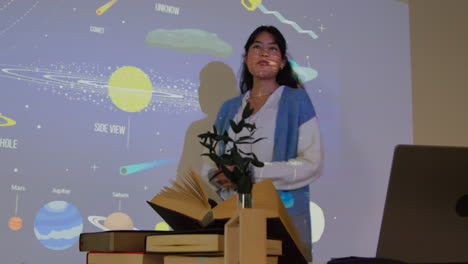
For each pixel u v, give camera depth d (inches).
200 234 28.0
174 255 29.5
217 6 111.6
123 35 102.9
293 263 34.8
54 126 95.2
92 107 98.7
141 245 31.9
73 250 94.4
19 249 90.2
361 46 124.3
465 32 139.0
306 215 111.0
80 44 99.0
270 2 116.2
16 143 91.8
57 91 96.2
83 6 100.0
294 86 115.3
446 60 135.2
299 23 118.2
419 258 39.3
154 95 104.2
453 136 132.7
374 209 120.3
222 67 110.4
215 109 108.8
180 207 33.6
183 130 105.8
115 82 101.2
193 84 107.7
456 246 39.0
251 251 25.8
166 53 106.2
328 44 120.5
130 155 100.9
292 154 112.0
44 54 95.8
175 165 104.2
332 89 119.4
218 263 27.9
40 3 96.3
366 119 122.3
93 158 97.7
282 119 112.1
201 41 109.3
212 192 104.0
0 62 92.1
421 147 37.5
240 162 30.5
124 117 101.3
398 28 129.6
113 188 98.7
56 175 94.3
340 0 123.3
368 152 121.4
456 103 134.6
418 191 38.5
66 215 94.4
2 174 90.1
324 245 113.1
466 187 38.4
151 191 101.8
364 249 118.0
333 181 115.9
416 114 128.8
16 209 90.6
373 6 127.2
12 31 93.7
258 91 112.3
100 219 97.2
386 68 126.6
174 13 107.7
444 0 137.7
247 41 113.5
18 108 92.7
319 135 115.2
